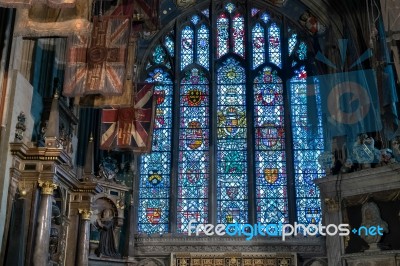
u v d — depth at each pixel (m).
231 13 26.53
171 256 21.69
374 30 18.95
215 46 25.89
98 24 14.30
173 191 23.27
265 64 25.52
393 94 18.81
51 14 12.05
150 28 17.66
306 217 22.80
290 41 25.95
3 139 13.66
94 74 13.79
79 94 13.64
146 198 23.44
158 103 24.97
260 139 24.22
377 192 19.55
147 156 24.11
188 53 25.95
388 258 18.44
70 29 11.87
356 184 20.23
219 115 24.69
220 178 23.62
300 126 24.33
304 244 21.83
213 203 22.95
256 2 26.36
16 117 14.44
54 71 17.81
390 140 19.86
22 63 15.87
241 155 23.95
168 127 24.58
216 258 21.75
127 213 21.97
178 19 26.39
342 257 20.02
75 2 10.92
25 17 12.05
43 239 14.09
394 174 19.00
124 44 14.04
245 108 24.75
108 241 20.73
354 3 22.03
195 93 25.11
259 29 26.28
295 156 23.89
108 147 17.97
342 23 23.28
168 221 22.95
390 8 14.77
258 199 23.20
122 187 21.61
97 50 13.98
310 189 23.27
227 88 25.19
